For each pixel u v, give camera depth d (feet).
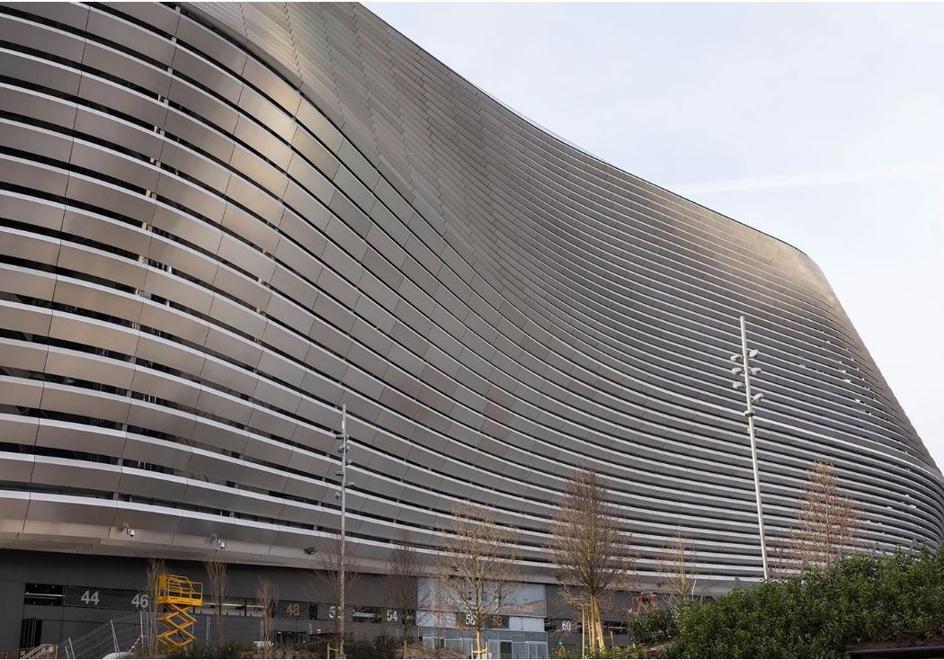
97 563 131.44
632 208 311.06
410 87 206.28
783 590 65.62
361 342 163.63
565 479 224.53
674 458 273.95
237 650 127.03
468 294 195.21
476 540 153.17
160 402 125.49
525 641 195.83
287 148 141.79
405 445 176.76
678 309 303.48
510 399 213.66
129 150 121.29
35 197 112.68
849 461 340.80
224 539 136.46
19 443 112.06
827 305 393.29
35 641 123.75
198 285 129.39
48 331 113.50
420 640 171.94
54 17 113.50
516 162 255.09
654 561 241.55
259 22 142.41
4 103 110.32
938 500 407.85
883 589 59.72
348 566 150.30
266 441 141.38
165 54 123.65
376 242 165.27
